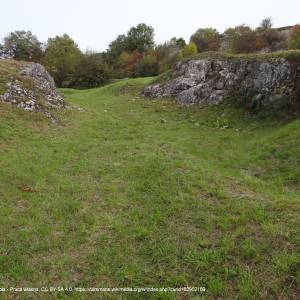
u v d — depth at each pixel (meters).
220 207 9.88
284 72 20.11
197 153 15.55
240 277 7.16
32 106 20.52
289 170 12.74
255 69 22.03
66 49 59.72
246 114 20.77
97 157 14.45
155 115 23.78
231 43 66.00
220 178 12.18
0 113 18.14
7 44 63.66
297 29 53.28
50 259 7.88
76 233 8.87
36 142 15.70
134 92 32.56
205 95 24.78
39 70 27.78
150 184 11.55
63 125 19.25
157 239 8.59
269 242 8.00
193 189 11.12
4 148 14.42
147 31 81.06
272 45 59.31
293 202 9.68
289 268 7.11
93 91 38.00
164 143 16.86
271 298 6.61
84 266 7.68
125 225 9.22
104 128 19.45
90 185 11.62
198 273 7.42
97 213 9.84
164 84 29.25
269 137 16.02
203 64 26.72
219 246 8.20
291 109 18.69
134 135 18.31
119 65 70.00
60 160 13.75
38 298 6.81
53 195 10.84
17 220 9.32
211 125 20.50
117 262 7.81
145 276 7.41
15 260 7.81
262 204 9.81
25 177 11.88
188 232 8.84
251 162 14.09
